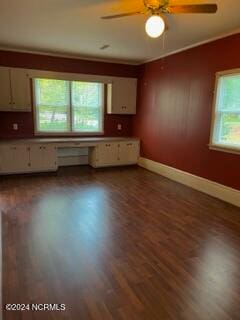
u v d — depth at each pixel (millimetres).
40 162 5402
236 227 3139
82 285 2043
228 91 4023
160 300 1900
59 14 3232
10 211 3482
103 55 5539
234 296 1960
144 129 6250
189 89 4723
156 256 2479
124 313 1769
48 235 2846
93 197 4121
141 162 6414
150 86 5906
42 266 2275
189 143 4809
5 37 4301
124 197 4156
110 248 2605
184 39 4215
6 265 2277
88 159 6445
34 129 5711
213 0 2727
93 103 6238
